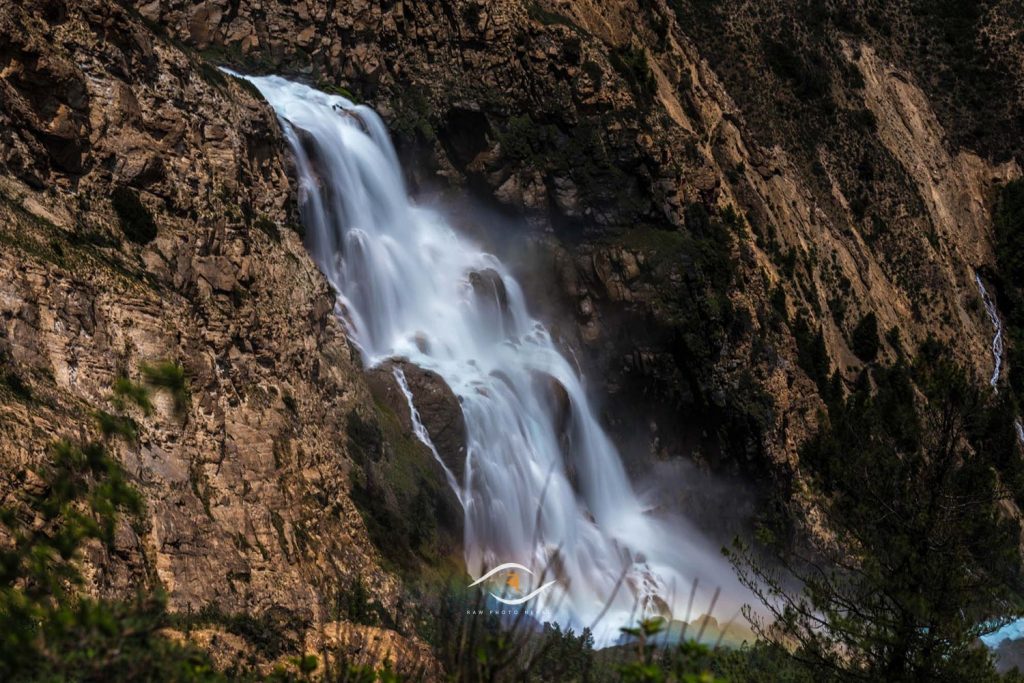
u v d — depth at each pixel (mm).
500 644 18406
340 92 83750
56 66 47750
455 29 87000
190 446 44594
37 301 41344
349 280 74312
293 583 44469
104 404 41625
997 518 34875
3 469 34250
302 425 54375
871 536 34375
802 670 33500
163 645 16406
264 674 32594
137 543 37719
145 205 51375
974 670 32219
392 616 49094
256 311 54719
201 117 57719
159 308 46531
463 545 64062
